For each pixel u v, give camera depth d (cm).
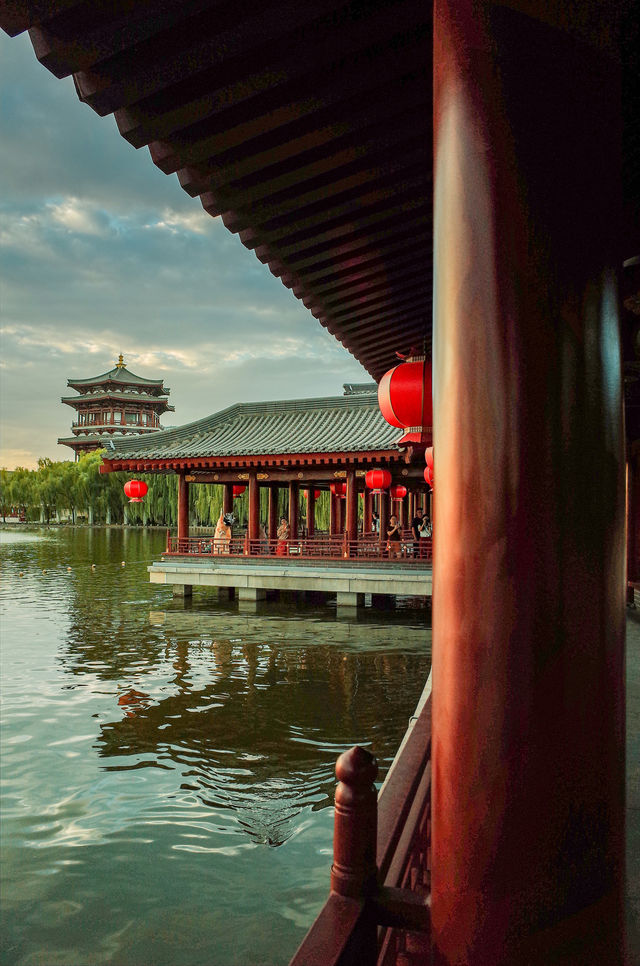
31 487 9356
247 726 984
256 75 242
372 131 287
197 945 499
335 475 2286
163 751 884
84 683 1220
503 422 127
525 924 123
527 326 127
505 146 131
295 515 2650
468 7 137
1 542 5669
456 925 128
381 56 249
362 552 2203
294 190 322
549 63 132
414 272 434
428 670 1325
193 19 219
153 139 264
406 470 2238
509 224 129
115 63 229
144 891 566
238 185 310
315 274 425
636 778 411
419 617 1922
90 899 556
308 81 255
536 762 123
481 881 126
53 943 503
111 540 5925
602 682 127
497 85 133
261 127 266
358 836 174
